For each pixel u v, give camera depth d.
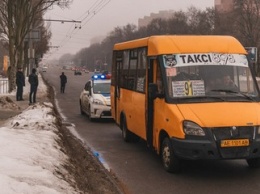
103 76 17.92
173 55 8.65
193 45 8.81
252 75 8.68
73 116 18.30
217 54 8.71
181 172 8.29
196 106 7.95
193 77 8.44
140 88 10.03
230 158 7.48
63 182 5.63
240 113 7.73
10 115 15.67
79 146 10.62
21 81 24.19
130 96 10.99
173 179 7.81
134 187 7.30
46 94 29.25
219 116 7.62
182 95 8.27
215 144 7.42
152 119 9.12
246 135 7.53
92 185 6.59
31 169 5.71
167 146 8.21
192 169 8.55
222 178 7.85
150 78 9.24
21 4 29.08
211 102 8.07
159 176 8.03
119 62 12.38
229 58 8.72
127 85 11.38
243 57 8.83
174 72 8.47
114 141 12.00
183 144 7.55
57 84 55.38
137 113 10.28
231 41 9.04
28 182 5.05
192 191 7.05
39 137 8.72
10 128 10.02
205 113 7.71
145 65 9.64
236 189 7.14
